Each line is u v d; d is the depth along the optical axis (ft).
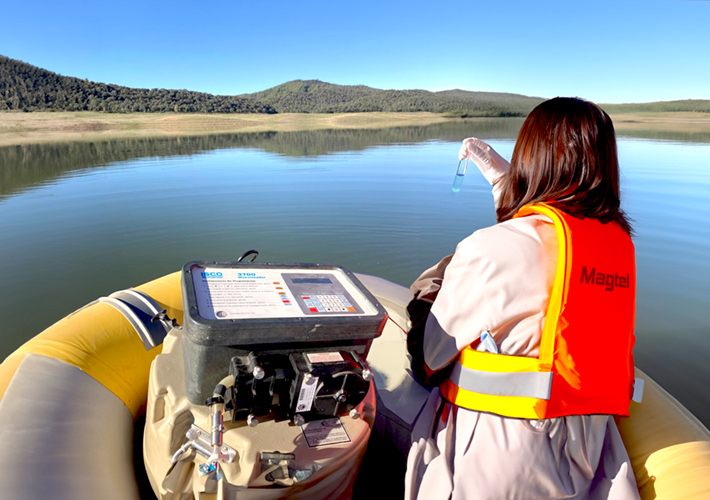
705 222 20.79
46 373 4.65
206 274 3.74
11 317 11.69
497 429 3.29
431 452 3.67
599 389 3.31
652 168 39.01
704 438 4.26
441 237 19.11
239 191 29.07
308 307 3.51
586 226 3.32
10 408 4.11
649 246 17.46
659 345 10.30
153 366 3.92
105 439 4.31
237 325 3.05
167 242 18.15
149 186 31.35
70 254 16.66
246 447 3.21
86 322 5.54
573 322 3.17
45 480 3.56
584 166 3.46
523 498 3.19
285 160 48.32
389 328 6.68
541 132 3.65
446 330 3.49
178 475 3.42
